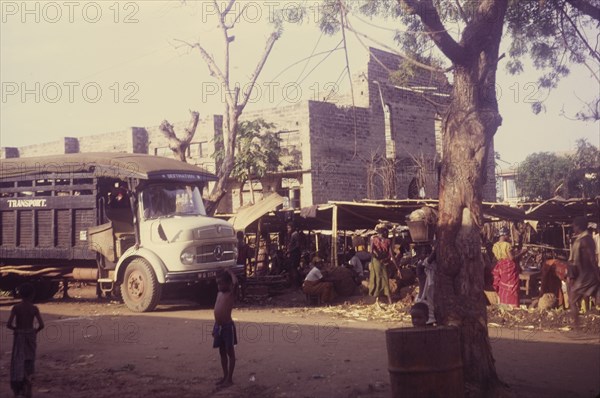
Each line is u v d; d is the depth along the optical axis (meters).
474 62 7.75
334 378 8.33
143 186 15.99
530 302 14.73
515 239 25.53
